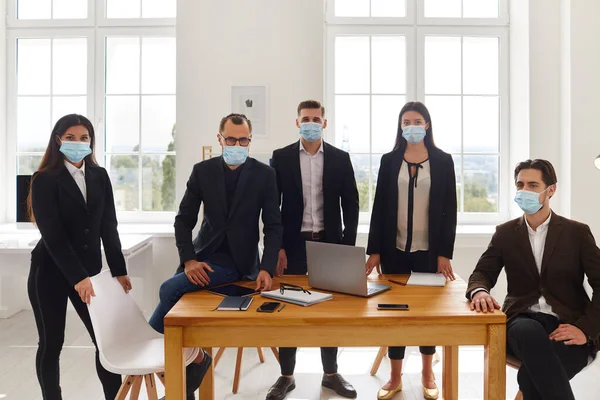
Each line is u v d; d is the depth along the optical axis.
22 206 4.01
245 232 2.48
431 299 2.16
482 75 4.66
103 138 4.71
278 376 3.21
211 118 4.29
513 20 4.52
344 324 1.92
